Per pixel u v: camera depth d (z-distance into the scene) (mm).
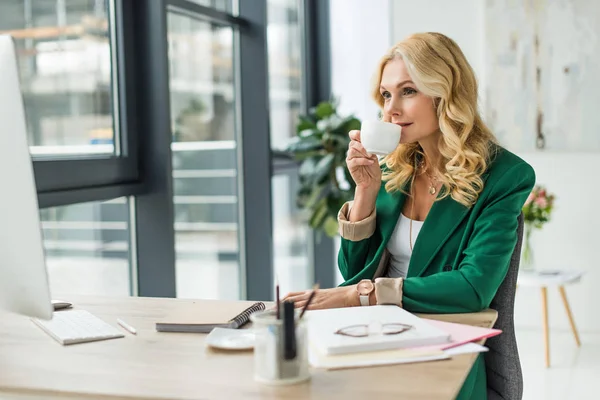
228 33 4195
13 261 1438
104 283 3141
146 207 3316
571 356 4145
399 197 2109
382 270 2133
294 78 5199
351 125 4617
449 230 1943
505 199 1892
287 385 1271
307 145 4617
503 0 4586
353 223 2072
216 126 4066
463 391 1680
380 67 2061
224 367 1382
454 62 1975
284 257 5059
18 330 1692
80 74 2941
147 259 3332
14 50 1386
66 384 1309
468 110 1972
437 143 2051
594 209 4586
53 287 2826
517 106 4613
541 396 3498
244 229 4387
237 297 4348
